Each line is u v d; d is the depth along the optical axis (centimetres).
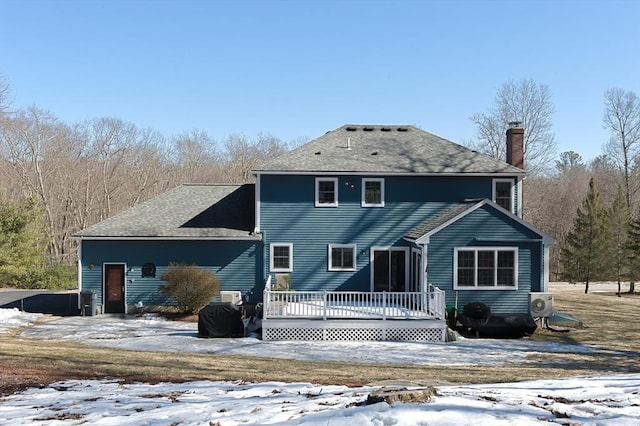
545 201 6475
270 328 1939
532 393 808
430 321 1958
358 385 1048
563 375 1330
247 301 2488
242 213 2694
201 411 744
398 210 2484
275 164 2475
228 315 1977
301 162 2495
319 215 2480
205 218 2633
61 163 5897
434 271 2186
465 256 2195
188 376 1208
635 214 6262
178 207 2736
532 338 2014
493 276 2194
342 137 2773
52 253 5588
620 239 4031
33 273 3812
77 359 1398
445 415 599
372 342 1906
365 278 2475
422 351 1734
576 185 7419
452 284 2183
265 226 2478
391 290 2472
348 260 2486
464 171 2453
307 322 1948
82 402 855
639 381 982
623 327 2266
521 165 2705
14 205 3819
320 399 793
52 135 5956
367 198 2494
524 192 5944
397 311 2034
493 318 2075
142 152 6569
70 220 5856
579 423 586
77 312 2544
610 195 6956
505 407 661
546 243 2192
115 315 2444
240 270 2500
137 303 2481
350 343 1881
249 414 701
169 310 2495
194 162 7512
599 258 3959
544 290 2195
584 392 813
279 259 2483
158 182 6625
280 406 748
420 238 2161
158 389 984
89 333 2025
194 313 2438
